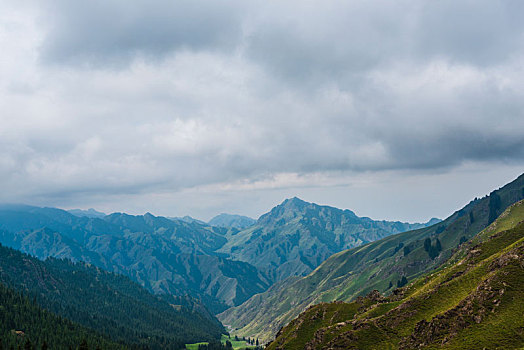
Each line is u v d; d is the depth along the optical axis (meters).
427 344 168.25
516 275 173.38
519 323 150.75
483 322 160.75
